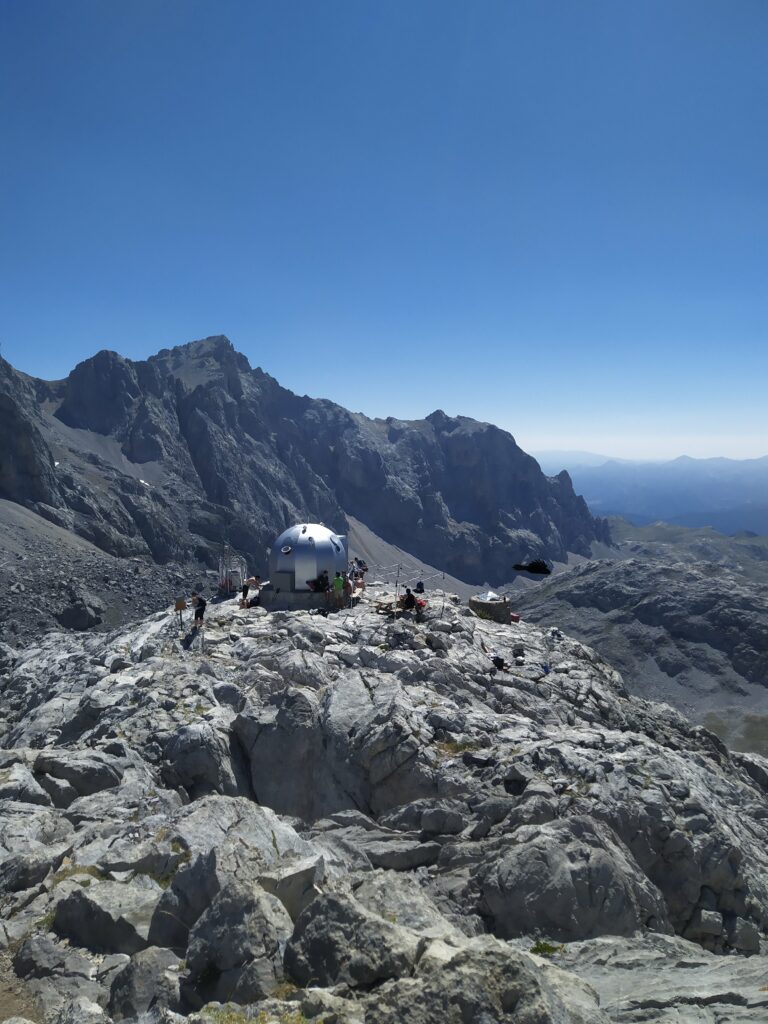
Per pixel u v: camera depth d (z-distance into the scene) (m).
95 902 14.59
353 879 14.98
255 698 30.84
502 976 9.89
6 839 18.70
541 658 41.53
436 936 11.52
